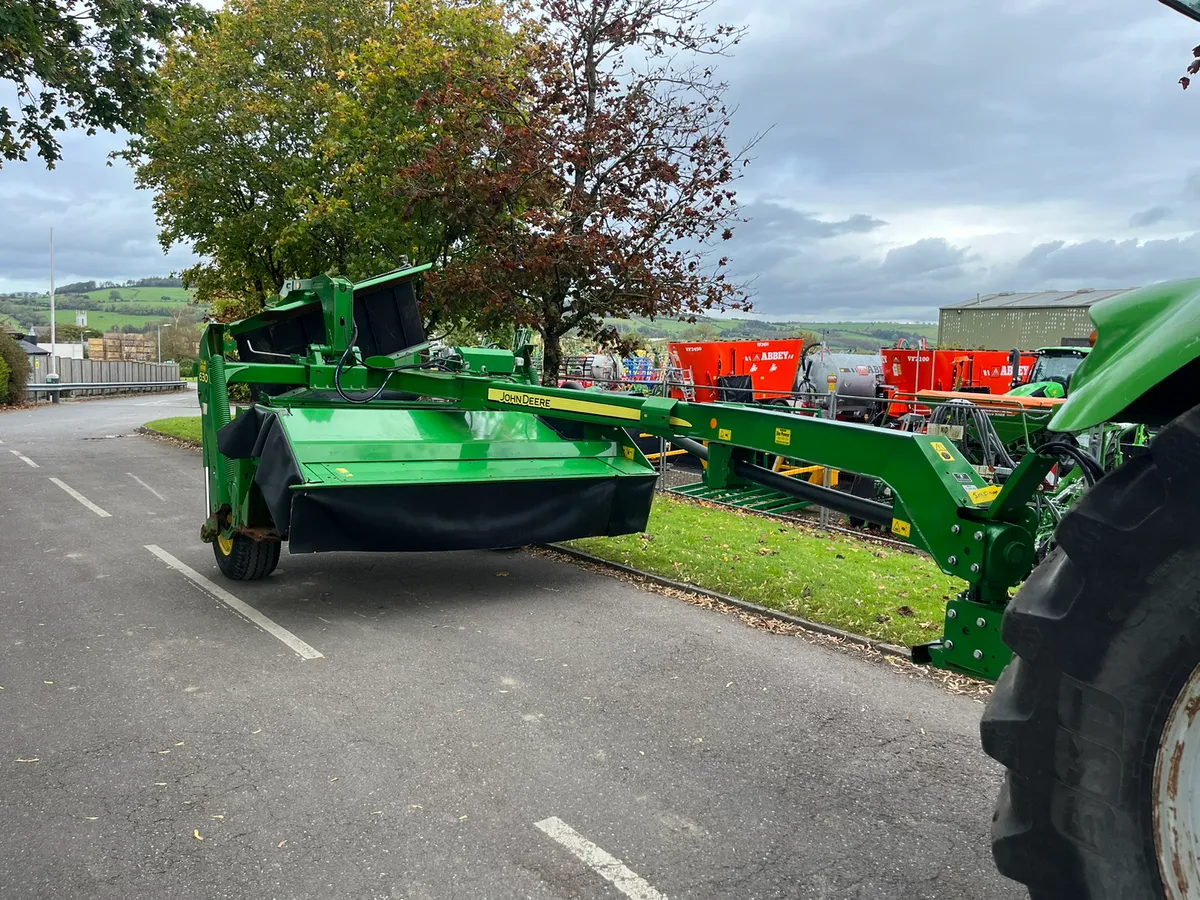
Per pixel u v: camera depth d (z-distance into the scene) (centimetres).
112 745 400
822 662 522
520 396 593
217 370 659
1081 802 191
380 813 343
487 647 540
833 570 739
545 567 751
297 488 537
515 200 1120
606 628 582
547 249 1052
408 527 575
